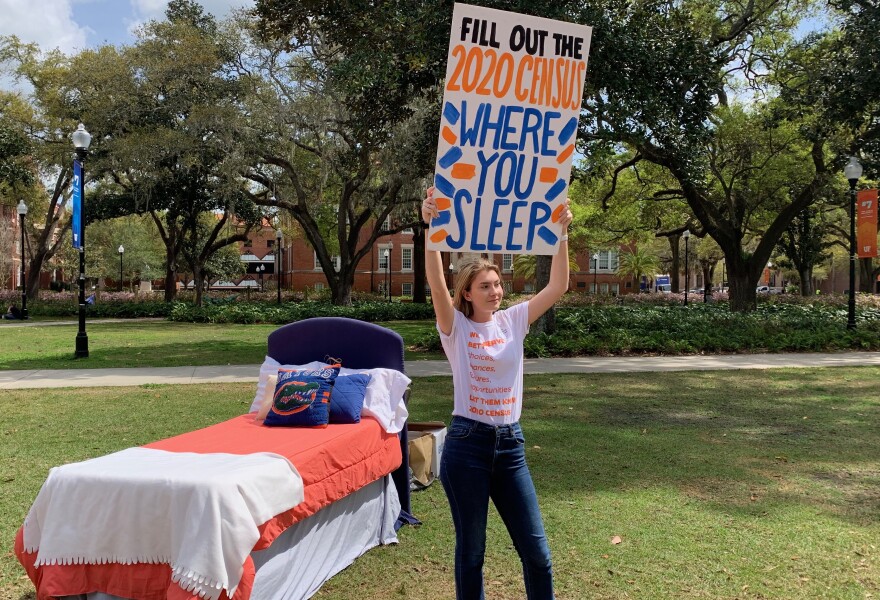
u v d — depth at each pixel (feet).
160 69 85.30
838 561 13.37
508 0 41.34
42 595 10.35
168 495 9.98
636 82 45.42
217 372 38.91
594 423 25.38
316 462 12.25
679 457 20.65
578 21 41.98
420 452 17.81
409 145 74.33
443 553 14.03
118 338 62.03
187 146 81.97
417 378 36.01
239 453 11.93
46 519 10.46
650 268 187.73
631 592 12.10
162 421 25.48
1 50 101.04
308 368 16.10
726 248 74.74
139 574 10.09
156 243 182.60
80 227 46.42
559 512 15.93
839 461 20.34
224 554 9.65
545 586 9.60
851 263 57.31
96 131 91.20
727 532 14.80
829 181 71.20
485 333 9.98
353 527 13.73
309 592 12.09
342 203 98.84
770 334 54.29
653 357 46.44
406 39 42.19
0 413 27.04
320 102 76.89
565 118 10.77
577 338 51.19
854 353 48.93
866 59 54.24
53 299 121.19
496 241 10.62
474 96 10.37
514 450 9.68
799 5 70.85
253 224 107.04
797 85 64.44
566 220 10.75
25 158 105.81
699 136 50.57
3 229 122.72
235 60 88.69
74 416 26.43
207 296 130.82
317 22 48.03
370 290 188.75
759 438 23.16
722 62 58.08
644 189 92.17
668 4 55.21
